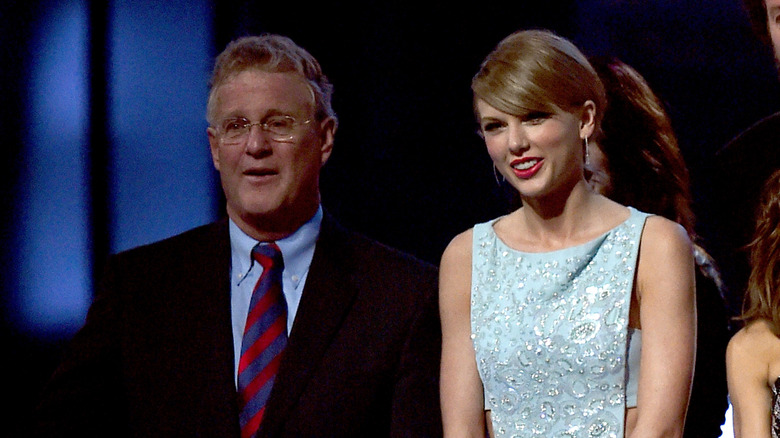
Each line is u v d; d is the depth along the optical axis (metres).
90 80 12.06
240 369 7.59
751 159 9.62
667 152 7.93
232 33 12.37
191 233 8.26
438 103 12.98
